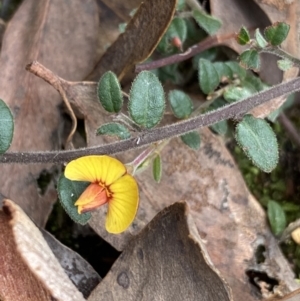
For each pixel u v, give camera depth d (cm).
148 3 18
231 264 18
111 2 20
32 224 16
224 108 16
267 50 17
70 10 19
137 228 18
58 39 19
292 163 20
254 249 18
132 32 18
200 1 20
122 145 16
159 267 17
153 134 16
